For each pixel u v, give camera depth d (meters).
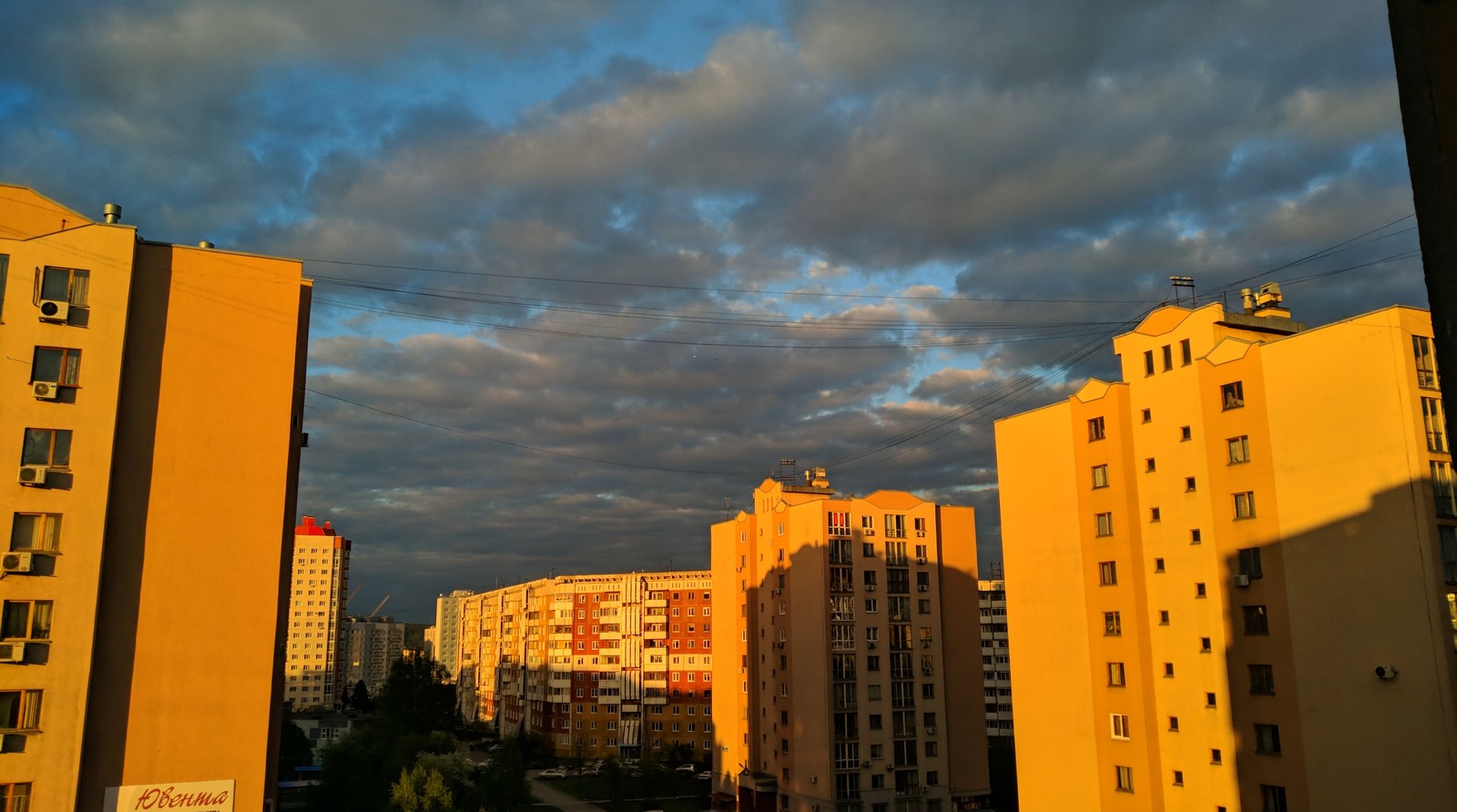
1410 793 37.44
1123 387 52.56
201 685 35.69
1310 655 41.66
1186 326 49.69
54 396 34.12
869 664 92.38
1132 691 49.53
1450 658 36.91
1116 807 49.62
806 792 91.38
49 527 33.72
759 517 105.62
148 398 36.66
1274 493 44.00
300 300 44.12
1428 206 9.43
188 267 38.06
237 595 36.78
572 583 162.38
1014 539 58.38
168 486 36.41
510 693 185.00
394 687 154.75
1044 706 54.88
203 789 35.03
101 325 35.44
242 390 38.06
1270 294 52.25
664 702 151.25
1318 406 42.44
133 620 35.12
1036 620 56.12
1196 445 48.12
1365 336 40.84
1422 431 38.97
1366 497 40.12
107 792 33.72
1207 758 45.91
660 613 153.88
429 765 95.56
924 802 91.25
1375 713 38.94
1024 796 55.53
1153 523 50.12
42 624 33.00
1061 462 55.59
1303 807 41.22
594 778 138.12
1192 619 47.38
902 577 96.25
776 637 99.31
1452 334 9.05
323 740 152.62
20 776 31.69
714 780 109.94
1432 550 37.72
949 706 95.69
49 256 35.16
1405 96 9.77
